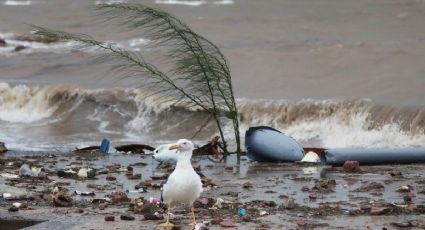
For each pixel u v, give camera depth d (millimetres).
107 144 61188
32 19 140375
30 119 81062
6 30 131375
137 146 61375
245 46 109688
